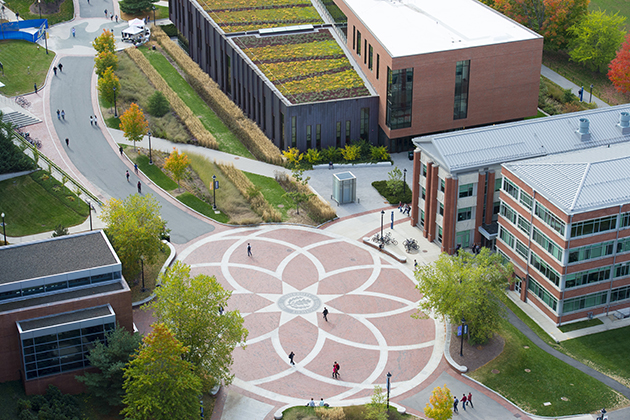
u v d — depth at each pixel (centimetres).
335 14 13438
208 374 6738
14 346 6412
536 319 7869
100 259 6938
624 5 15238
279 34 12975
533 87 11319
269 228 9506
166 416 6034
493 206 8819
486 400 6756
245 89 12300
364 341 7556
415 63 10569
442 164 8612
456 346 7419
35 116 11681
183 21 14725
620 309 7925
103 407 6419
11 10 15475
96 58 12888
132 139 10906
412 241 9025
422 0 12481
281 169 10900
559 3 13100
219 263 8762
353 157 11050
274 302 8106
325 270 8669
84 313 6575
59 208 9388
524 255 8106
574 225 7312
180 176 10162
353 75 11738
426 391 6875
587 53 12962
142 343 6575
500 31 11275
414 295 8250
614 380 7012
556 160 8100
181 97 12925
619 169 7731
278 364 7238
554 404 6712
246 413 6606
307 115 10925
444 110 11062
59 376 6481
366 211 9881
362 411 6538
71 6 15900
